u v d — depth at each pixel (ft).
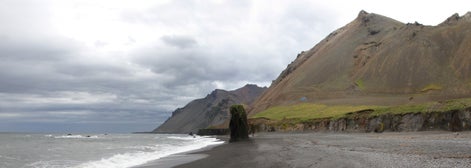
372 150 145.38
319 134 392.47
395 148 152.05
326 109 595.88
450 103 326.44
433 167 91.20
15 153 189.26
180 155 163.94
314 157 125.08
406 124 337.52
